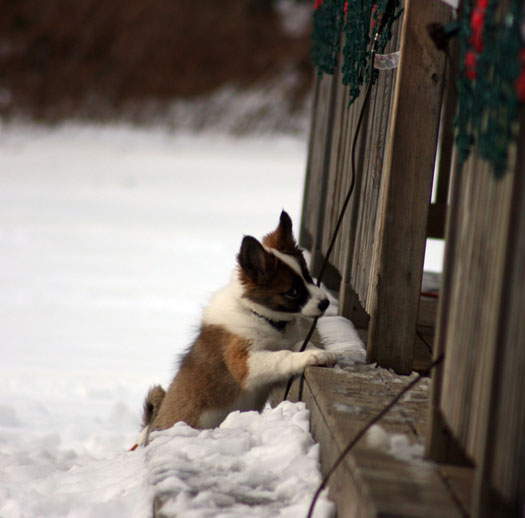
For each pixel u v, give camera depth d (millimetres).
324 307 7770
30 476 7305
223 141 52031
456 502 4316
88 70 56938
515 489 3711
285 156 47031
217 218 27250
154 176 37406
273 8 62312
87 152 45500
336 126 11070
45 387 10922
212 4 61594
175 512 5102
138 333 14172
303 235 14625
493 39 4004
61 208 28219
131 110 55125
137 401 10516
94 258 20656
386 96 7723
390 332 7207
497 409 3885
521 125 3672
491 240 4039
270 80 57250
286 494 5441
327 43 11188
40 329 14148
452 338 4648
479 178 4285
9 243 22094
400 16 7629
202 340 8023
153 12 60031
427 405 6031
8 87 55344
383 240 7082
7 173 36531
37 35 57906
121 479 6617
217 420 7898
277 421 6602
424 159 6980
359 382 6617
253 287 7738
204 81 57344
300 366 7238
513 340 3750
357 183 8781
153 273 19172
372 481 4523
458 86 4535
